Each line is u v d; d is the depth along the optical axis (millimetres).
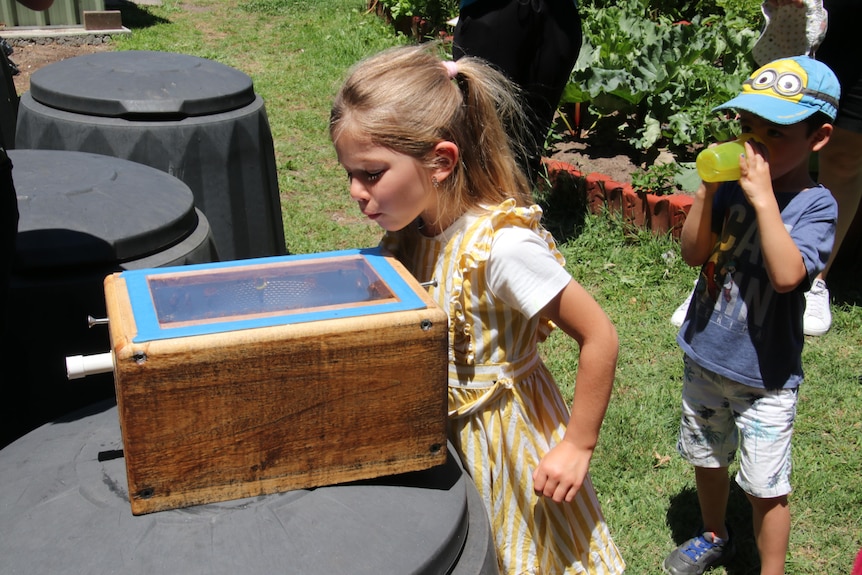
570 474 1696
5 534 1318
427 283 1688
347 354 1369
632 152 5348
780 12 2607
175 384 1278
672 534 2664
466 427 1786
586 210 4688
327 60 8266
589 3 7301
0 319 2004
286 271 1621
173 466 1322
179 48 8648
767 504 2236
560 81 4172
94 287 2213
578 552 1867
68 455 1503
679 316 3793
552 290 1639
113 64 3555
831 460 2953
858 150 3645
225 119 3355
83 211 2398
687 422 2383
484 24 3941
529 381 1811
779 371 2174
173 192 2650
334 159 5863
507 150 1791
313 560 1283
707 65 5613
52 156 2791
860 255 4324
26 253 2176
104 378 2289
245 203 3523
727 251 2223
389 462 1467
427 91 1619
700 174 2092
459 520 1438
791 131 2066
